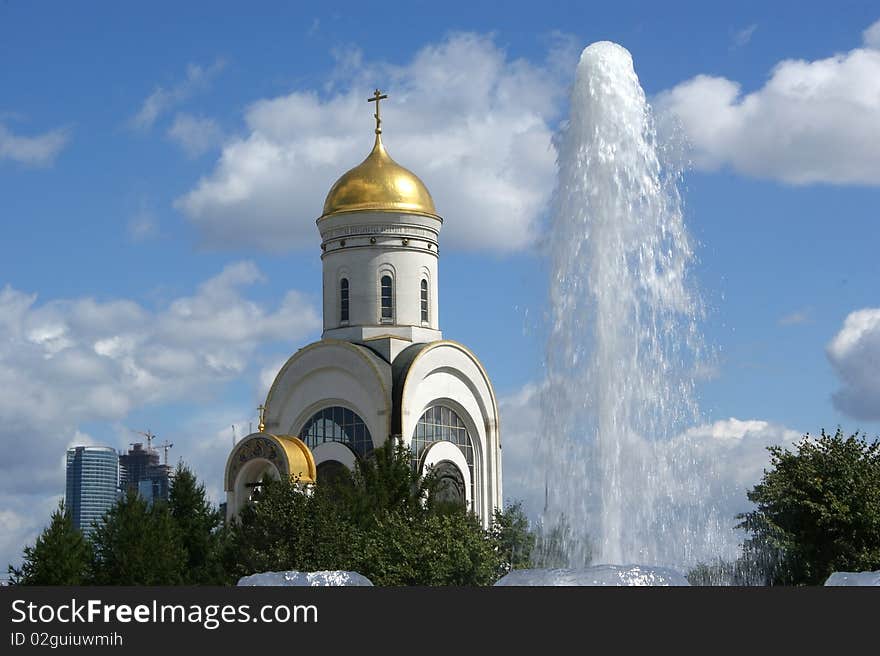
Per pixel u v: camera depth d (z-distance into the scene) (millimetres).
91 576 66750
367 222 81875
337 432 79125
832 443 51812
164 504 73688
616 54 40469
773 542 51031
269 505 64500
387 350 79562
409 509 64375
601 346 39531
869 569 47875
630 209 39969
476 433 82812
